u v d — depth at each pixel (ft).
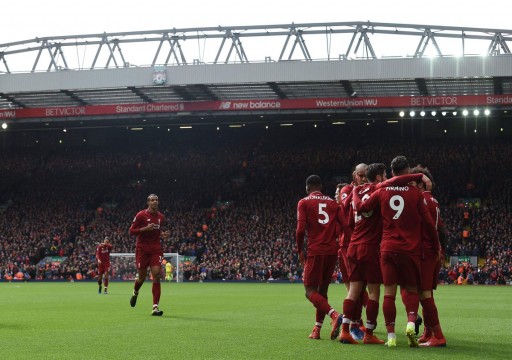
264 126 251.80
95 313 61.31
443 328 47.80
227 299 90.63
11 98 192.24
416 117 206.08
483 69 158.51
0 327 47.16
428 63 161.38
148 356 31.76
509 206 200.34
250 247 200.23
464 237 191.01
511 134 233.96
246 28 175.32
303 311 65.31
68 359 30.83
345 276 43.19
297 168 237.25
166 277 186.39
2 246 215.72
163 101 194.90
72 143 263.08
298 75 168.25
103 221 222.07
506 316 60.29
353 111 181.47
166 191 236.02
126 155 255.70
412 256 34.94
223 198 230.07
